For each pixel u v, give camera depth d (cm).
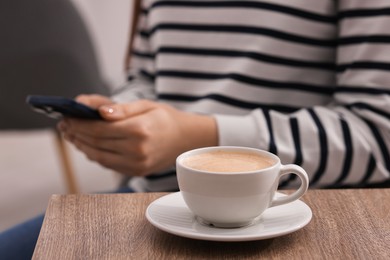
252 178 53
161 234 56
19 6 200
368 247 53
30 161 308
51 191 267
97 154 93
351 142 93
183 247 53
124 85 142
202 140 93
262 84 111
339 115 98
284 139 94
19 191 267
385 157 93
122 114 89
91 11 346
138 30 141
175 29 120
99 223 59
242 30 113
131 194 68
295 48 110
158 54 124
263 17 111
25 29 202
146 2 138
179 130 91
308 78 112
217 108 111
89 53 218
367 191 68
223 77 114
